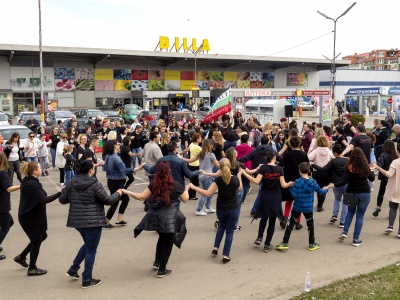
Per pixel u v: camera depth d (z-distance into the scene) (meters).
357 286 5.65
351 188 7.45
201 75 55.50
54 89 47.34
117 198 5.93
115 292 5.65
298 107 37.19
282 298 5.39
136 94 50.09
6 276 6.20
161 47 51.56
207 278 6.11
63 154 12.81
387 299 5.19
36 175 6.10
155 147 9.41
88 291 5.68
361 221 7.46
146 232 8.32
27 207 5.98
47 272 6.34
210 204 9.81
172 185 5.96
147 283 5.95
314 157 9.17
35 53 43.91
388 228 8.17
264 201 7.10
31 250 6.13
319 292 5.51
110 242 7.71
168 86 53.72
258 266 6.57
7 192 6.80
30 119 25.27
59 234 8.18
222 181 6.61
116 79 50.72
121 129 14.32
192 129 14.81
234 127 16.03
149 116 29.25
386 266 6.43
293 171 8.28
